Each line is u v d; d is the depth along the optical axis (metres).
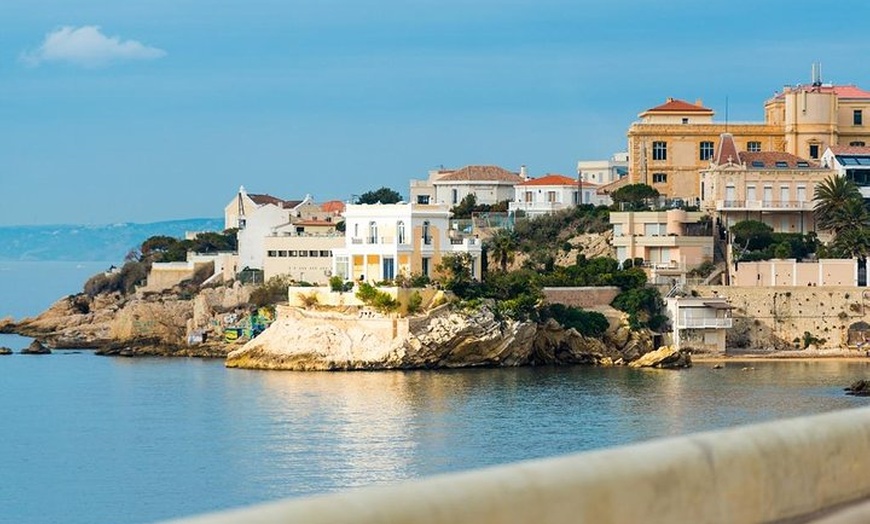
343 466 117.62
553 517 22.48
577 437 128.12
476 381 173.38
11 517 100.81
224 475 115.19
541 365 194.25
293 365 191.50
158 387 176.88
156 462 122.25
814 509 29.17
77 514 101.62
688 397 155.12
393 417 143.00
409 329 187.25
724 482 26.55
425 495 20.89
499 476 22.08
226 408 154.38
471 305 190.12
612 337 198.25
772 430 28.84
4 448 131.50
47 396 170.75
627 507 24.02
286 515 19.39
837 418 30.94
